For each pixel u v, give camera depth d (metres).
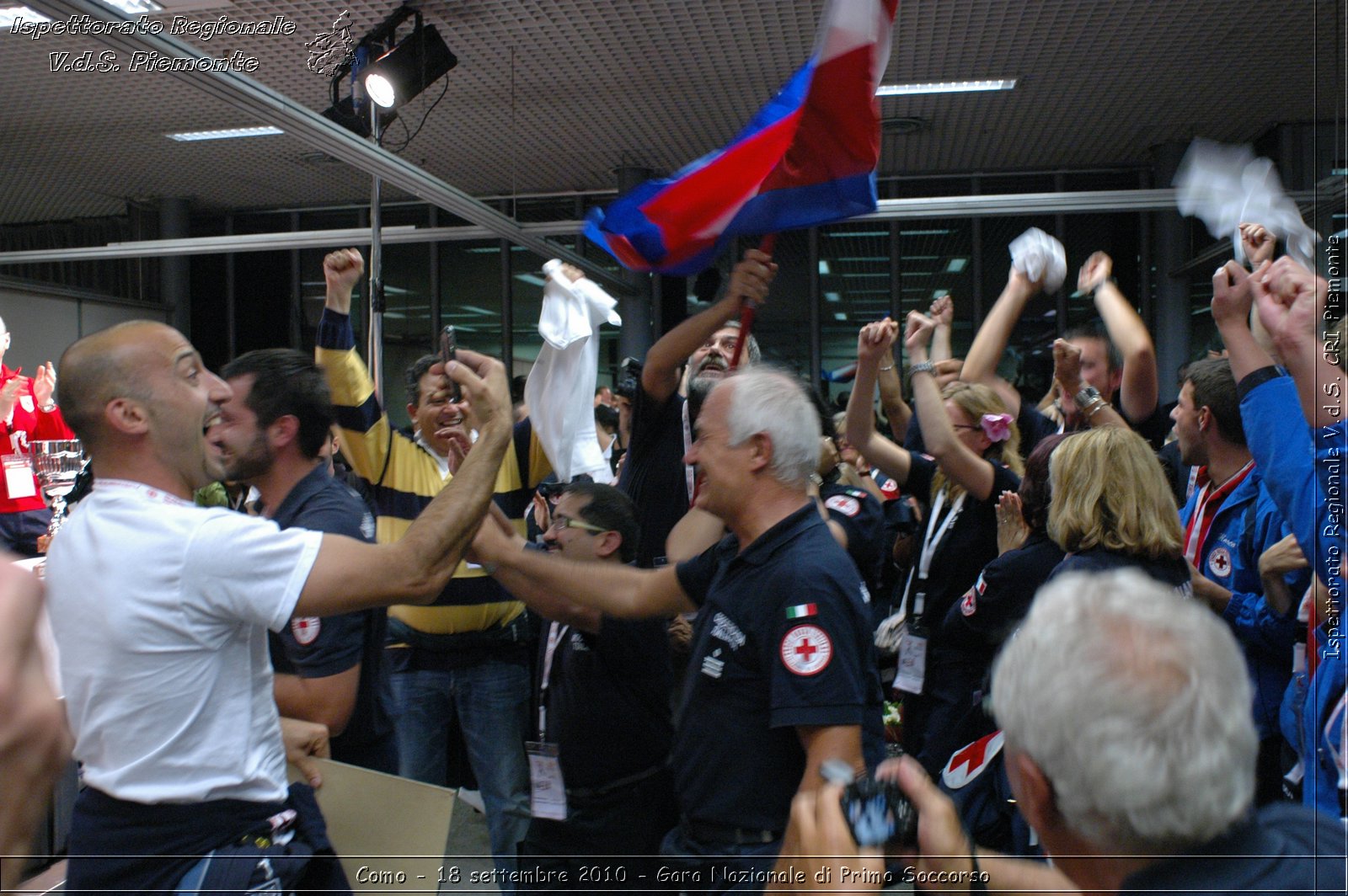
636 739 1.98
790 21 4.98
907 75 5.78
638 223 2.10
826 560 1.49
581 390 2.57
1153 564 1.82
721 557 1.70
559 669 2.08
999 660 0.85
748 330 2.08
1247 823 0.79
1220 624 0.81
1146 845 0.76
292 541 1.28
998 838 2.05
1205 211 2.08
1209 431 2.26
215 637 1.27
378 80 4.07
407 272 8.73
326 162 7.15
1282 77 5.80
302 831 1.43
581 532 2.06
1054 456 1.92
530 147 7.01
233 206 8.55
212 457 1.38
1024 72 5.75
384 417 2.67
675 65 5.51
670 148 7.05
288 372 1.84
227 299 8.73
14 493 4.10
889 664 3.01
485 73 5.61
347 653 1.74
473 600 2.60
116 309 7.81
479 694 2.65
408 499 2.68
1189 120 6.66
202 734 1.27
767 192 2.04
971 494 2.56
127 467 1.31
